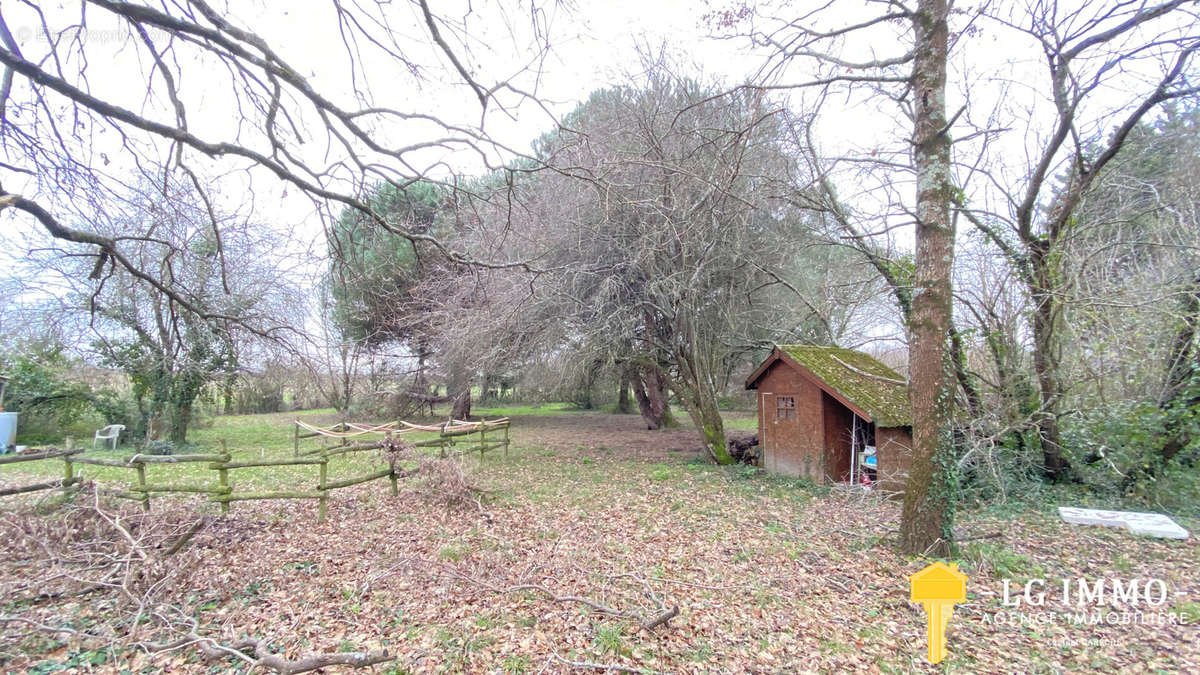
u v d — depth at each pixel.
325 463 7.93
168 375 15.07
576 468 12.98
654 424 21.77
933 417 6.30
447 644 4.36
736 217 11.60
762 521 8.10
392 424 13.08
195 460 6.99
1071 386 8.82
